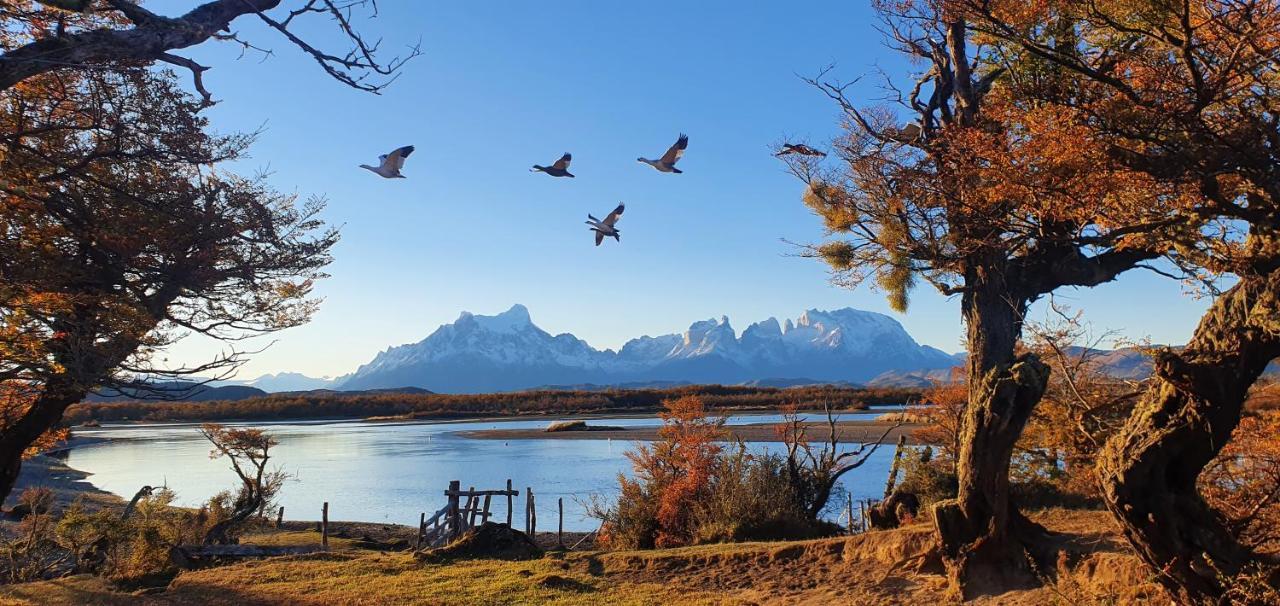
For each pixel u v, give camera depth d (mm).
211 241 13242
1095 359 15742
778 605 13320
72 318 11914
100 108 12055
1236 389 7570
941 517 12391
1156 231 8852
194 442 92125
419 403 183500
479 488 44531
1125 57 8727
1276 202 7480
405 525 34312
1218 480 11234
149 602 14969
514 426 120125
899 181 11633
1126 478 8242
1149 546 8273
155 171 12984
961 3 9039
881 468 45469
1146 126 8078
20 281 10984
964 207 10453
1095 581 10586
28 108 12055
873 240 12633
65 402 13469
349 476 52875
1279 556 8078
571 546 26938
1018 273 11820
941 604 11805
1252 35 6996
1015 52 9562
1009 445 11555
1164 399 8023
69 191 12133
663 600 13719
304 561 19047
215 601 14852
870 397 133250
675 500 24984
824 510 30578
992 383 11477
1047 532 12570
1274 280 7066
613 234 7430
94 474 56281
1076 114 8359
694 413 26844
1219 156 7648
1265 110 7934
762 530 21906
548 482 46406
